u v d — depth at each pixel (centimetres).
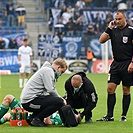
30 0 12731
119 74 3462
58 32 11425
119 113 3956
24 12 11931
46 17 12306
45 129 2958
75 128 3020
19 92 5988
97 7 12581
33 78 3088
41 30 12038
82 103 3278
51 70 3070
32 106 3059
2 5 12400
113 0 12519
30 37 11719
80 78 3150
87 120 3306
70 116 3081
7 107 3155
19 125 3109
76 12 11819
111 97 3481
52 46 10731
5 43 10612
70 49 10769
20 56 7006
